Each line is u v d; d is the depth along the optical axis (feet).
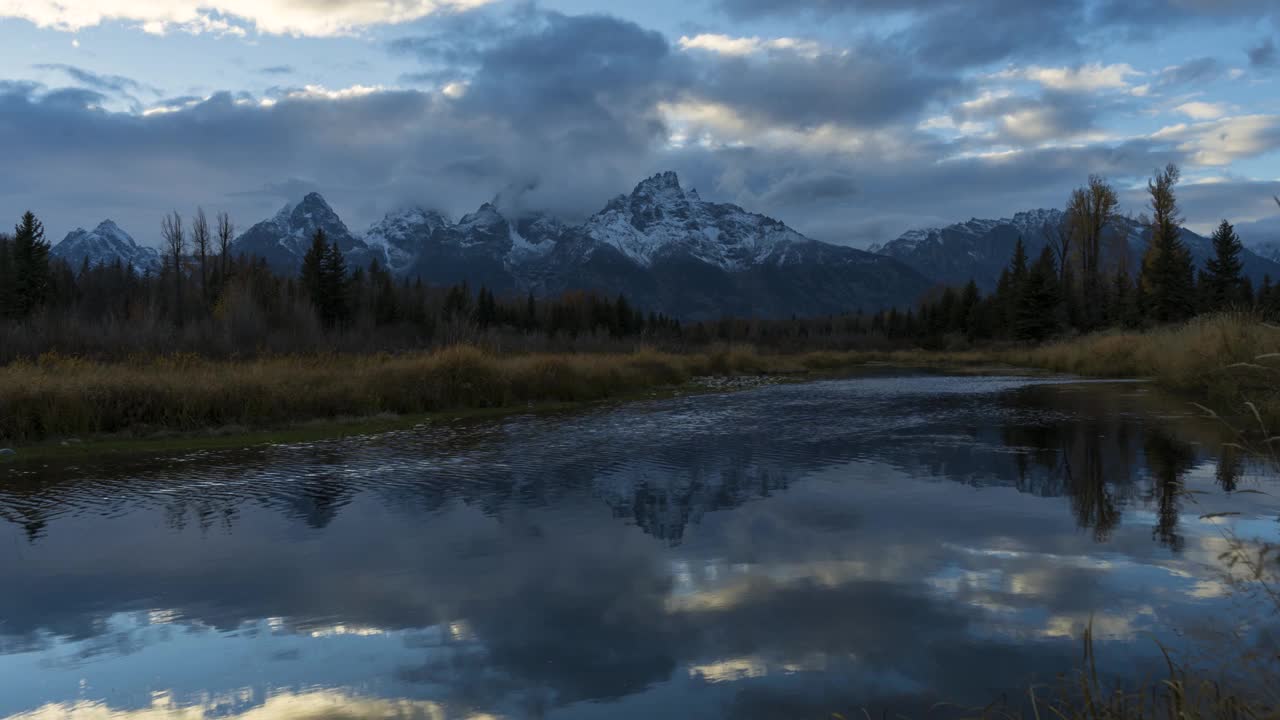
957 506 27.43
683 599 18.58
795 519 26.12
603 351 150.51
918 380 103.76
